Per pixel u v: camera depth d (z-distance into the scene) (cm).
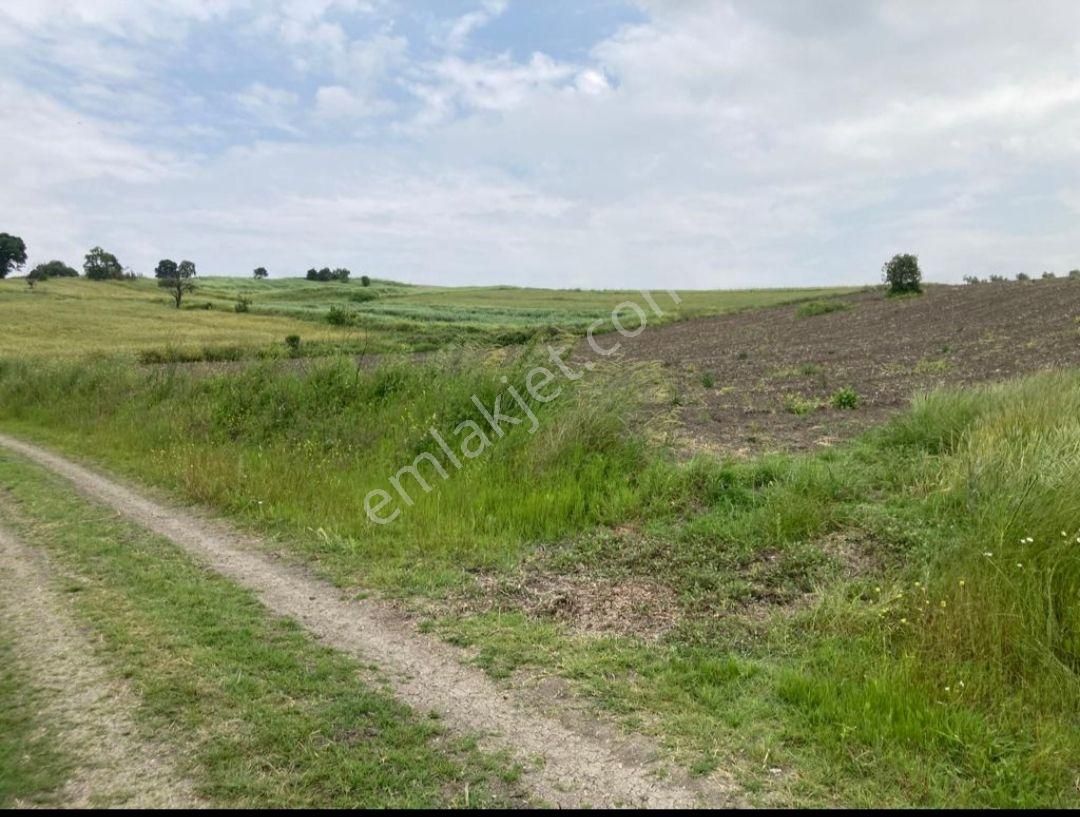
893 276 4769
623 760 329
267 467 877
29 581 559
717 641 454
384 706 375
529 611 507
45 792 301
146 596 526
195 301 8006
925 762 320
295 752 331
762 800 299
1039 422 770
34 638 453
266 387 1243
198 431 1141
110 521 737
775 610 498
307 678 404
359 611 508
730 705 374
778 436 1049
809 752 331
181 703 374
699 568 572
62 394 1712
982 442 734
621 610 505
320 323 5612
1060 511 489
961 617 414
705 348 2775
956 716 343
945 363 1791
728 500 710
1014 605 410
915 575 514
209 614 494
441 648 448
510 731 353
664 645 451
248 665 418
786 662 422
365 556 624
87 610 498
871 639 429
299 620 489
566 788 308
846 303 4722
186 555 629
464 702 381
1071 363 1603
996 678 376
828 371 1870
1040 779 307
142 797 298
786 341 2867
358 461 902
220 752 330
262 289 10838
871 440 947
